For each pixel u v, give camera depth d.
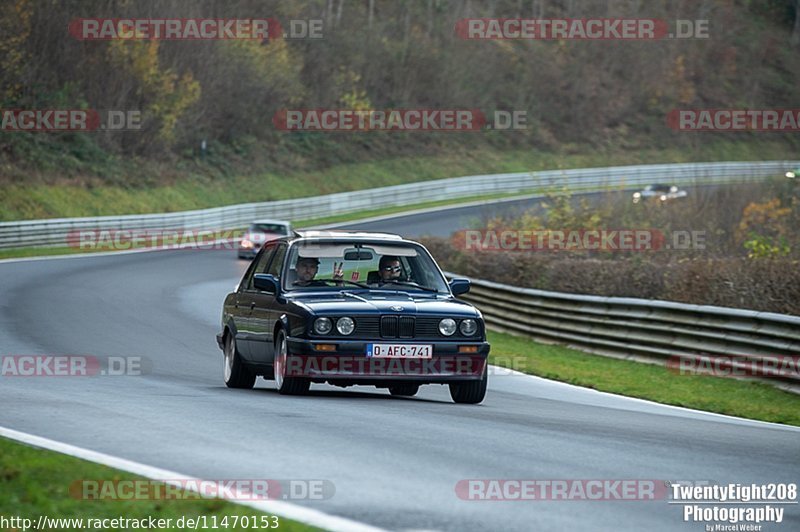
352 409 39.03
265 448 29.45
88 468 25.70
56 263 134.25
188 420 34.62
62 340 68.62
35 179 187.88
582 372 63.00
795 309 66.56
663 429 37.69
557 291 88.06
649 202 133.00
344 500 23.27
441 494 24.19
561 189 130.88
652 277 78.50
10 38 189.75
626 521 22.42
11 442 29.27
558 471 27.39
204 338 74.00
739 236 116.56
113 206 194.00
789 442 35.53
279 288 45.19
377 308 42.59
